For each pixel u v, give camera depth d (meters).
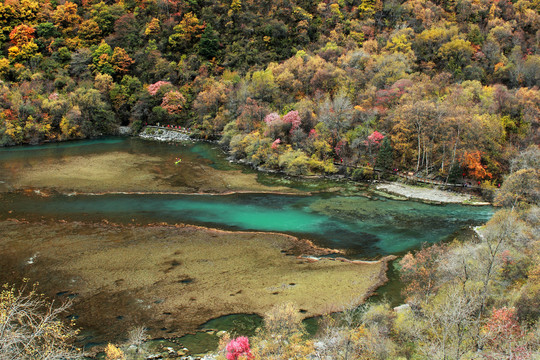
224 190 69.69
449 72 99.62
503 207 55.75
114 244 47.12
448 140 71.06
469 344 24.14
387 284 39.81
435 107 74.25
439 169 73.06
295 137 82.88
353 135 81.00
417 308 31.42
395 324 29.56
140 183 71.69
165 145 104.12
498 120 73.50
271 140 85.56
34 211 57.12
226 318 34.06
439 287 32.78
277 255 45.75
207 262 43.47
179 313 34.59
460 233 52.53
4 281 38.56
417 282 33.84
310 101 93.25
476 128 69.00
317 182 75.31
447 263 33.88
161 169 81.31
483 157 70.00
